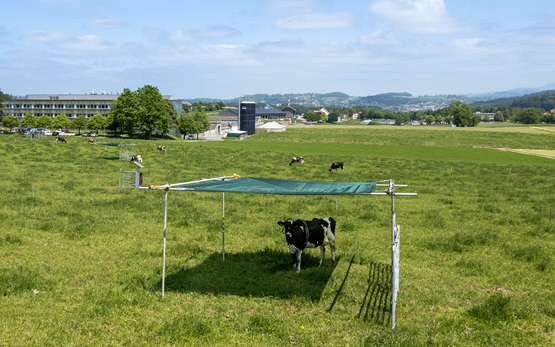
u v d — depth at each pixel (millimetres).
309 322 10320
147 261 14938
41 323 9828
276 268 14555
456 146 120312
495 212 26484
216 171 48156
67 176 38594
